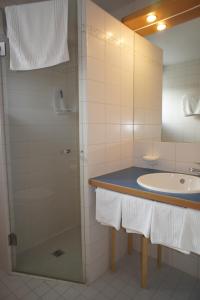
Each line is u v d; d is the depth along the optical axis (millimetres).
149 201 1250
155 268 1779
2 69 1674
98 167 1624
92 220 1604
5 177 1743
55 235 1938
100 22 1529
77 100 1648
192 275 1692
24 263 1828
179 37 1659
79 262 1696
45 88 1903
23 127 1879
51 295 1512
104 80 1609
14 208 1839
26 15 1451
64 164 1889
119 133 1806
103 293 1523
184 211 1120
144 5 1862
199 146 1580
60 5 1382
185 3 1501
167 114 1741
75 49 1502
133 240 2062
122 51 1767
